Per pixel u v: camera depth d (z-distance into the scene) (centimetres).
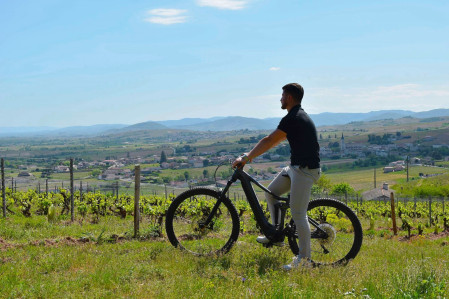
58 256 671
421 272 519
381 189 8181
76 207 2094
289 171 637
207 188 693
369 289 493
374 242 1147
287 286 498
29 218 1609
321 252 679
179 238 841
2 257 679
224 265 614
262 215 658
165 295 480
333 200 675
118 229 1231
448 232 2044
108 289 525
